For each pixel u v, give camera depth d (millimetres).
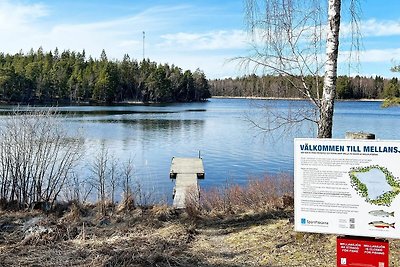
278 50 6395
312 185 4359
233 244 6488
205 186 17391
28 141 10484
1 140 10852
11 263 5586
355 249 4199
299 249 5816
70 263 5574
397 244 5641
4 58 107750
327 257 5434
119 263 5547
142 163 22984
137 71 109125
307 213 4379
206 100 124812
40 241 6645
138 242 6488
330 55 6105
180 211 9258
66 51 119188
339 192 4266
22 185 9930
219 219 8352
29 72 84812
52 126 14164
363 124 42938
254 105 7195
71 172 14672
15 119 11203
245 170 21203
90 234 7332
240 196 10547
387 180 4094
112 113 62781
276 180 12062
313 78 6465
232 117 57188
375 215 4141
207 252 6164
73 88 90812
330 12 6074
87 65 108250
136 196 12836
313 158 4359
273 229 6805
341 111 65500
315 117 6535
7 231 7461
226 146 30109
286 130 7594
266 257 5715
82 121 47281
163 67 117688
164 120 51625
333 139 4281
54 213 9016
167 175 19781
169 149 28734
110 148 28344
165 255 5777
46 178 12281
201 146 30266
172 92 112188
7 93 77312
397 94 10125
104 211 8992
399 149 4051
